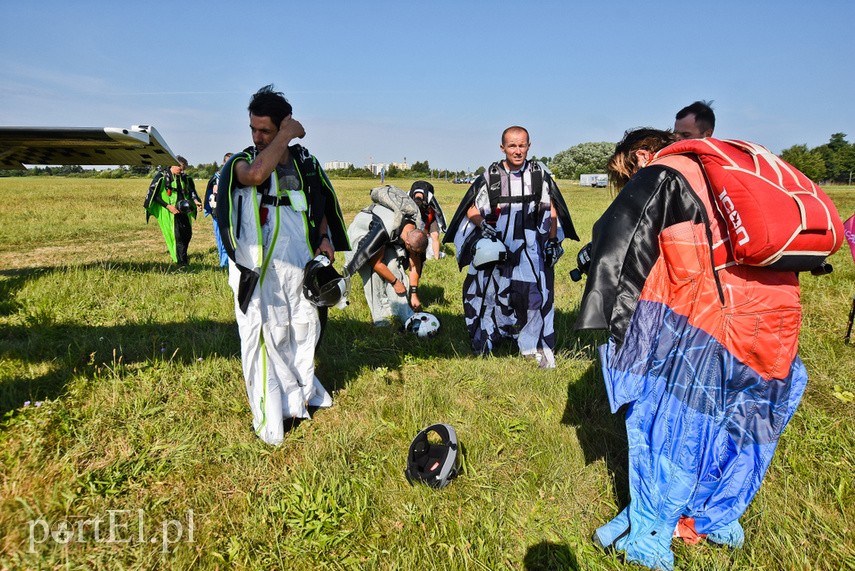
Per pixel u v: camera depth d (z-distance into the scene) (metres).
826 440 3.23
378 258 5.23
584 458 3.12
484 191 4.48
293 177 3.18
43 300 5.86
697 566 2.35
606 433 3.37
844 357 4.59
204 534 2.53
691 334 2.26
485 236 4.42
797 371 2.37
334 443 3.16
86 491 2.78
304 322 3.36
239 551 2.42
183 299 6.27
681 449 2.29
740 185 2.00
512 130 4.32
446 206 24.23
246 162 2.91
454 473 2.92
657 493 2.34
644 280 2.31
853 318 4.91
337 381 4.14
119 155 2.93
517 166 4.40
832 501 2.73
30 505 2.62
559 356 4.69
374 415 3.60
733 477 2.39
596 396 3.88
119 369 4.09
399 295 5.56
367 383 4.07
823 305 6.03
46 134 2.52
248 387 3.27
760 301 2.17
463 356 4.72
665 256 2.29
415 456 3.03
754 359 2.23
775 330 2.20
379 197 5.41
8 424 3.24
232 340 4.84
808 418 3.48
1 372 3.98
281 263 3.15
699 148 2.21
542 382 4.07
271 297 3.17
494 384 4.09
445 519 2.63
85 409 3.48
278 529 2.54
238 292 3.09
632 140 2.74
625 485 2.91
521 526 2.62
